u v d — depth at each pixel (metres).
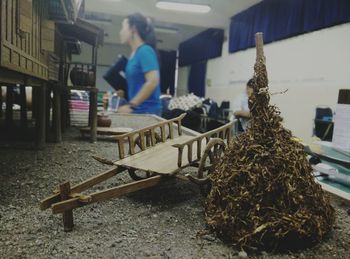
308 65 8.09
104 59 9.91
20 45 2.77
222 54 12.33
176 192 2.63
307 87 8.15
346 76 7.00
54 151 4.07
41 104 4.14
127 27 3.48
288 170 1.73
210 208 1.91
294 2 8.28
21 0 2.74
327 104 7.50
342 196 2.52
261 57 1.82
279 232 1.65
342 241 1.87
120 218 2.10
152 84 3.57
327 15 7.30
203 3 9.25
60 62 5.37
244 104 6.06
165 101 7.81
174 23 11.45
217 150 2.40
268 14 9.31
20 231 1.88
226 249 1.73
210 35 12.55
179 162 2.26
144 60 3.47
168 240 1.82
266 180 1.71
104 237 1.83
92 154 3.96
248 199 1.71
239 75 11.05
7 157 3.67
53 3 4.09
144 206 2.31
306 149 3.15
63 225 1.95
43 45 3.71
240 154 1.83
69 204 1.78
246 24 10.34
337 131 2.97
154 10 9.80
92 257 1.62
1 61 2.15
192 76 13.31
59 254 1.64
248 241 1.68
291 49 8.70
